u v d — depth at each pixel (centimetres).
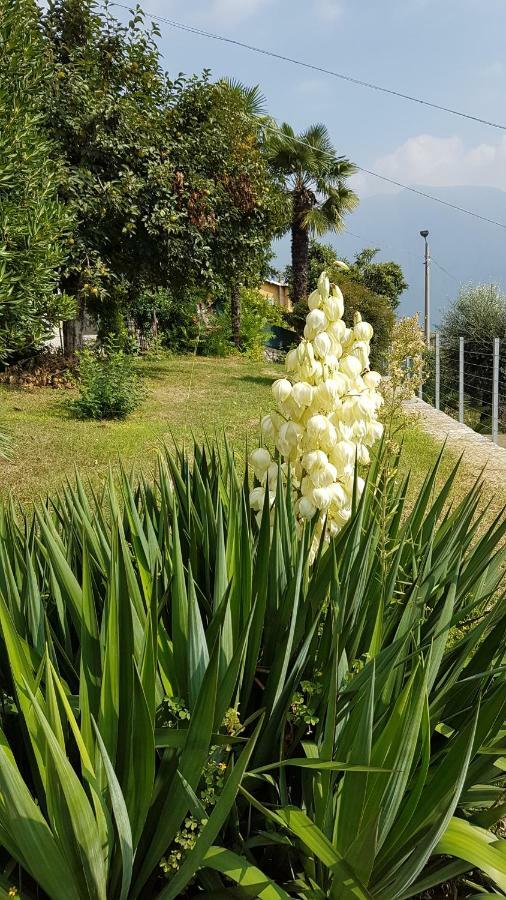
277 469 202
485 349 1631
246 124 1611
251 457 206
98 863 126
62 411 1091
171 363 1950
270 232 1605
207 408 1198
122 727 135
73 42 1334
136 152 1312
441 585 193
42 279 779
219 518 170
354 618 177
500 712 167
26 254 748
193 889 155
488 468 784
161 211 1312
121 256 1414
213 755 149
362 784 133
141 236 1366
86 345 1492
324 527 189
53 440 870
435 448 884
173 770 142
